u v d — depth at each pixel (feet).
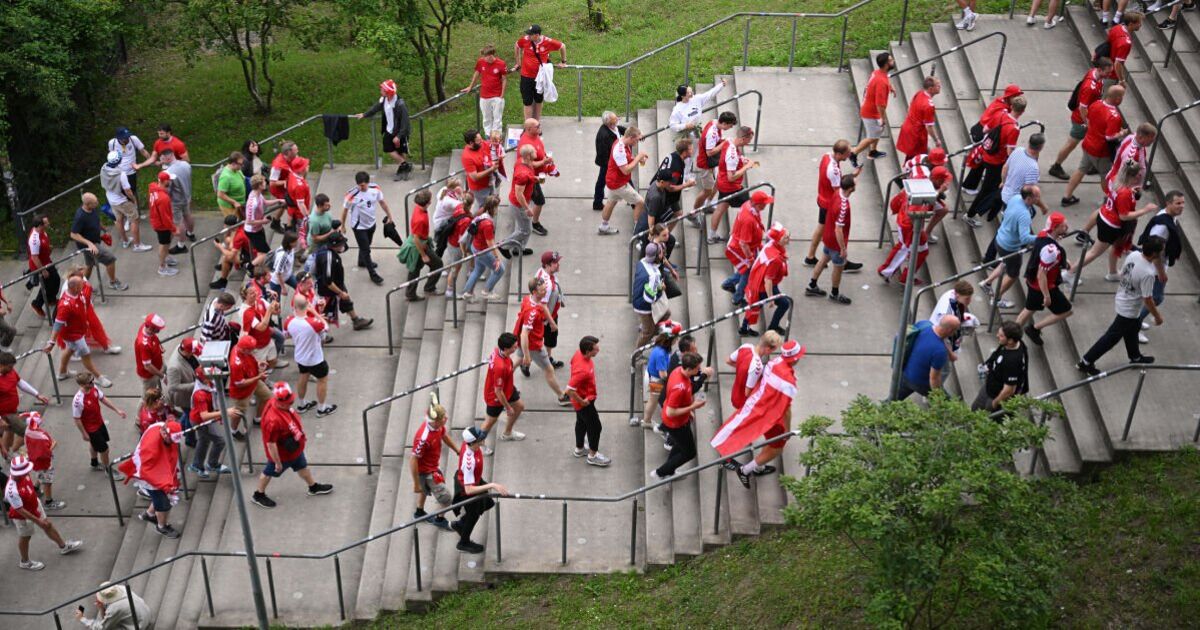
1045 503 33.17
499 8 72.64
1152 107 56.34
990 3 69.67
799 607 38.24
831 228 48.70
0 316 58.13
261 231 59.52
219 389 35.86
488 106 64.95
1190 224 49.75
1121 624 35.63
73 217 73.61
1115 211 44.96
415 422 51.08
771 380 40.32
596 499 40.63
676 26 78.69
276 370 55.26
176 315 59.98
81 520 50.08
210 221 67.67
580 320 53.67
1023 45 64.90
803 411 45.39
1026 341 46.55
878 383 46.85
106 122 81.15
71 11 69.62
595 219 60.64
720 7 79.87
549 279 47.29
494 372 45.34
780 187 58.75
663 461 46.26
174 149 62.95
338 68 84.79
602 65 74.43
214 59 88.12
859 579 38.42
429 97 75.61
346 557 46.19
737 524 42.09
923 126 54.75
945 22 68.33
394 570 44.34
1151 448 40.19
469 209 54.70
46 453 49.01
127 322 59.62
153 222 61.31
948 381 46.37
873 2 73.41
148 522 49.49
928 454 32.63
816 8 75.46
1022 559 32.81
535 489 45.80
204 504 49.73
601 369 50.96
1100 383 43.06
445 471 47.65
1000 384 39.88
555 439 48.21
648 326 49.90
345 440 51.62
